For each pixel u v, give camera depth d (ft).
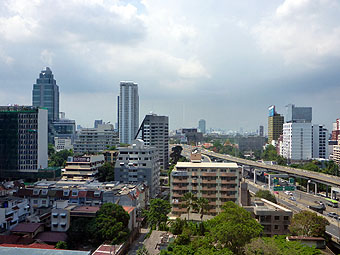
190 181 417.08
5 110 622.54
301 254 228.02
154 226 369.71
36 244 276.82
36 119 602.85
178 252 242.58
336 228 378.53
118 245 297.74
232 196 410.31
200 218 367.66
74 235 301.02
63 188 394.11
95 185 418.92
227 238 253.44
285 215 334.44
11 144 604.90
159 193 570.46
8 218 314.96
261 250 224.12
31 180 597.93
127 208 354.13
